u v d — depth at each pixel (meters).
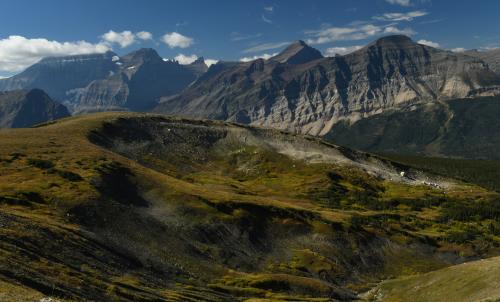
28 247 72.38
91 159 170.00
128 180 159.88
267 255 147.88
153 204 150.75
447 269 112.38
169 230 135.50
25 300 43.03
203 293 97.31
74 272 70.25
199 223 146.75
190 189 171.38
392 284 125.31
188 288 98.19
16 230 77.06
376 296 124.12
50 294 54.84
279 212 173.75
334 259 157.38
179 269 112.44
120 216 129.38
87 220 119.75
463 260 182.88
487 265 101.94
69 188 135.62
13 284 49.06
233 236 148.88
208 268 123.12
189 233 139.38
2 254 61.78
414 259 175.12
